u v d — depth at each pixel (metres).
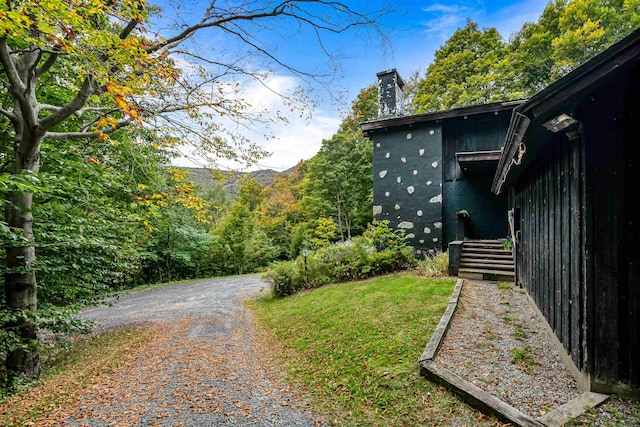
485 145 10.06
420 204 10.73
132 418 3.53
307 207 25.44
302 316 7.30
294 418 3.36
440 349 4.03
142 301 12.88
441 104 25.03
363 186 22.33
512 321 4.87
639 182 2.61
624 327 2.65
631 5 16.44
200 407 3.72
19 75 5.01
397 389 3.40
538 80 21.52
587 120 2.71
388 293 7.07
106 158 6.97
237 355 5.68
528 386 3.09
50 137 5.11
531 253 5.36
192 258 23.05
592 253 2.74
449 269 8.08
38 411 3.81
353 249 10.20
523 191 6.13
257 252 24.61
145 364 5.40
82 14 3.52
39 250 5.86
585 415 2.52
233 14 4.81
